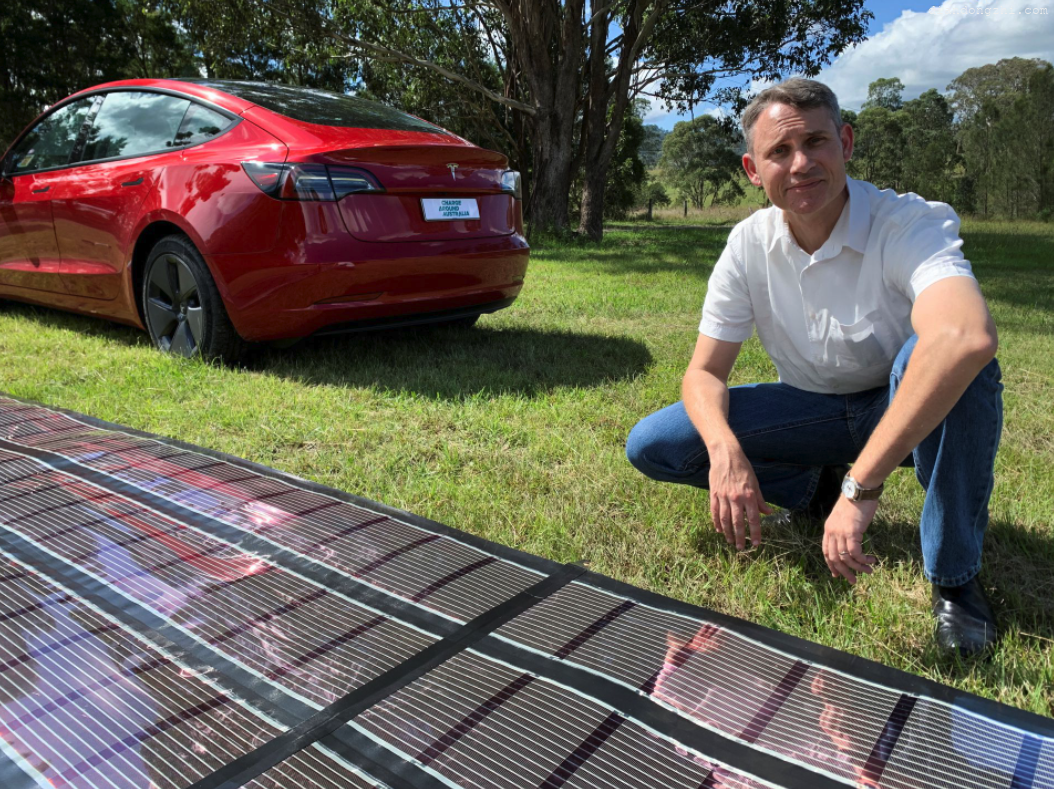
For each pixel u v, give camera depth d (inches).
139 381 123.6
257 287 124.1
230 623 51.4
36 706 42.5
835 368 67.4
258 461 92.1
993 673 52.9
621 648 49.1
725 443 62.8
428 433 103.3
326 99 151.6
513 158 840.9
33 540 63.7
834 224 62.4
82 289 155.9
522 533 74.0
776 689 45.1
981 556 64.4
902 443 51.9
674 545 72.0
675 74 679.7
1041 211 1601.9
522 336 164.4
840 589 64.5
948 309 52.0
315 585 56.9
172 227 136.7
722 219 1579.7
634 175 1359.5
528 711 42.4
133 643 48.9
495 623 52.0
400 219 127.9
